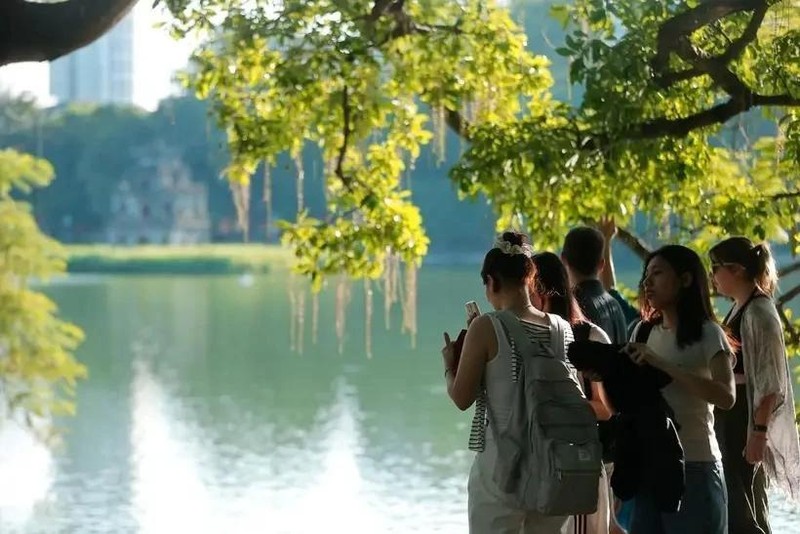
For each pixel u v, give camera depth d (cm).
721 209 1711
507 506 898
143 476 3609
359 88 1723
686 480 934
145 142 17688
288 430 4572
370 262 1889
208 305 11419
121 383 6281
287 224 1891
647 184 1573
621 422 918
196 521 2970
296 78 1652
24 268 2095
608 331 1077
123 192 17450
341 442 4219
